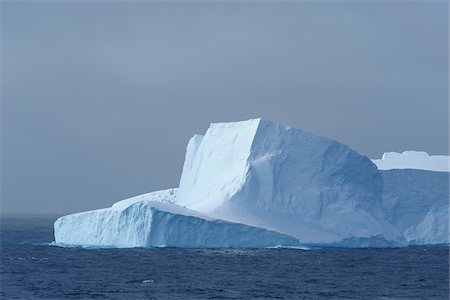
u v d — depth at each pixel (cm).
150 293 19975
